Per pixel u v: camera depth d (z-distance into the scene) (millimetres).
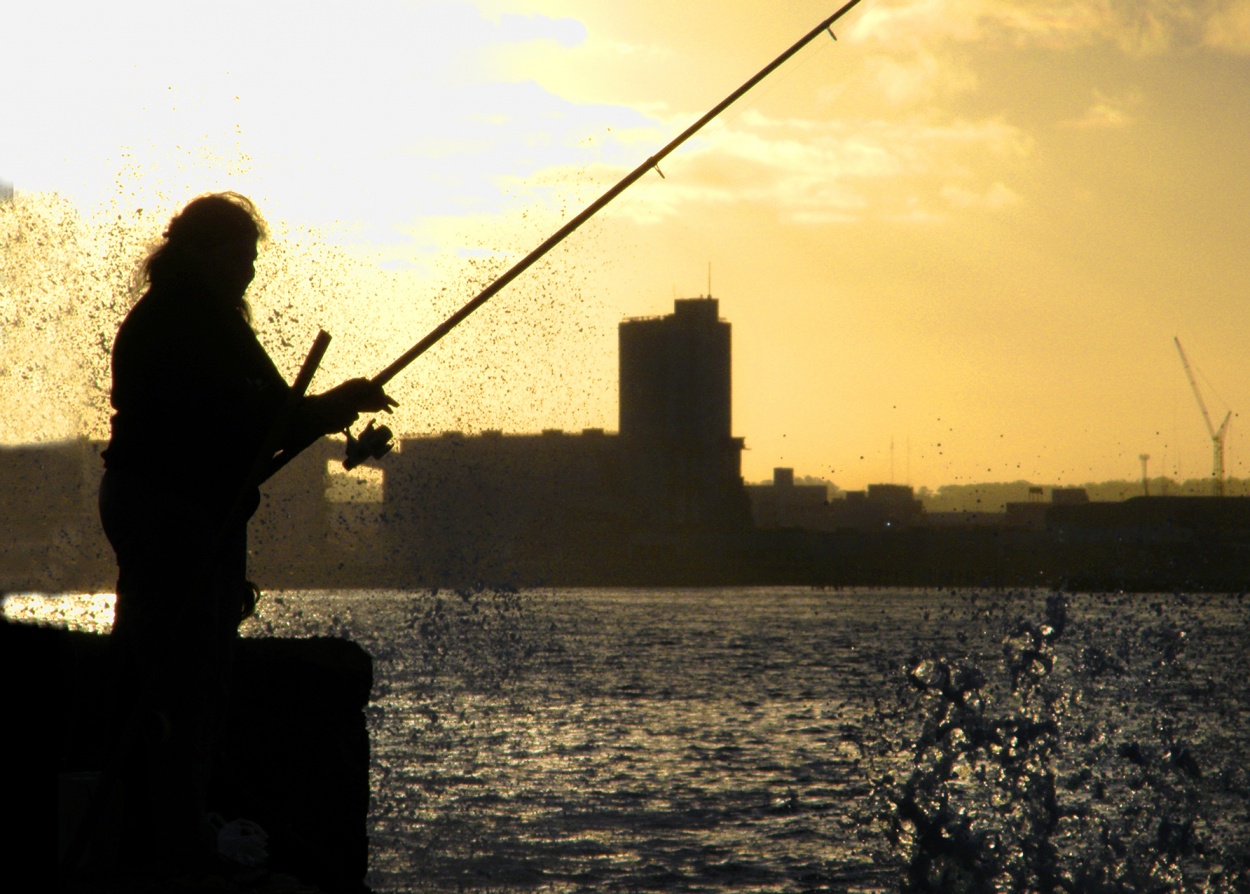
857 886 49125
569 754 79500
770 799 71438
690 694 149625
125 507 10914
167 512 10914
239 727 15648
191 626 10703
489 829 43844
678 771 82750
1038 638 26812
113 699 11656
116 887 10227
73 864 9703
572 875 43875
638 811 63250
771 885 49062
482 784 50656
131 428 11023
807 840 58375
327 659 16125
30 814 6605
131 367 11055
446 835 39188
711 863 52312
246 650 16062
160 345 11031
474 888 34594
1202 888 28906
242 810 13484
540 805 56906
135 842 12312
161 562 10875
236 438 11250
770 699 143625
